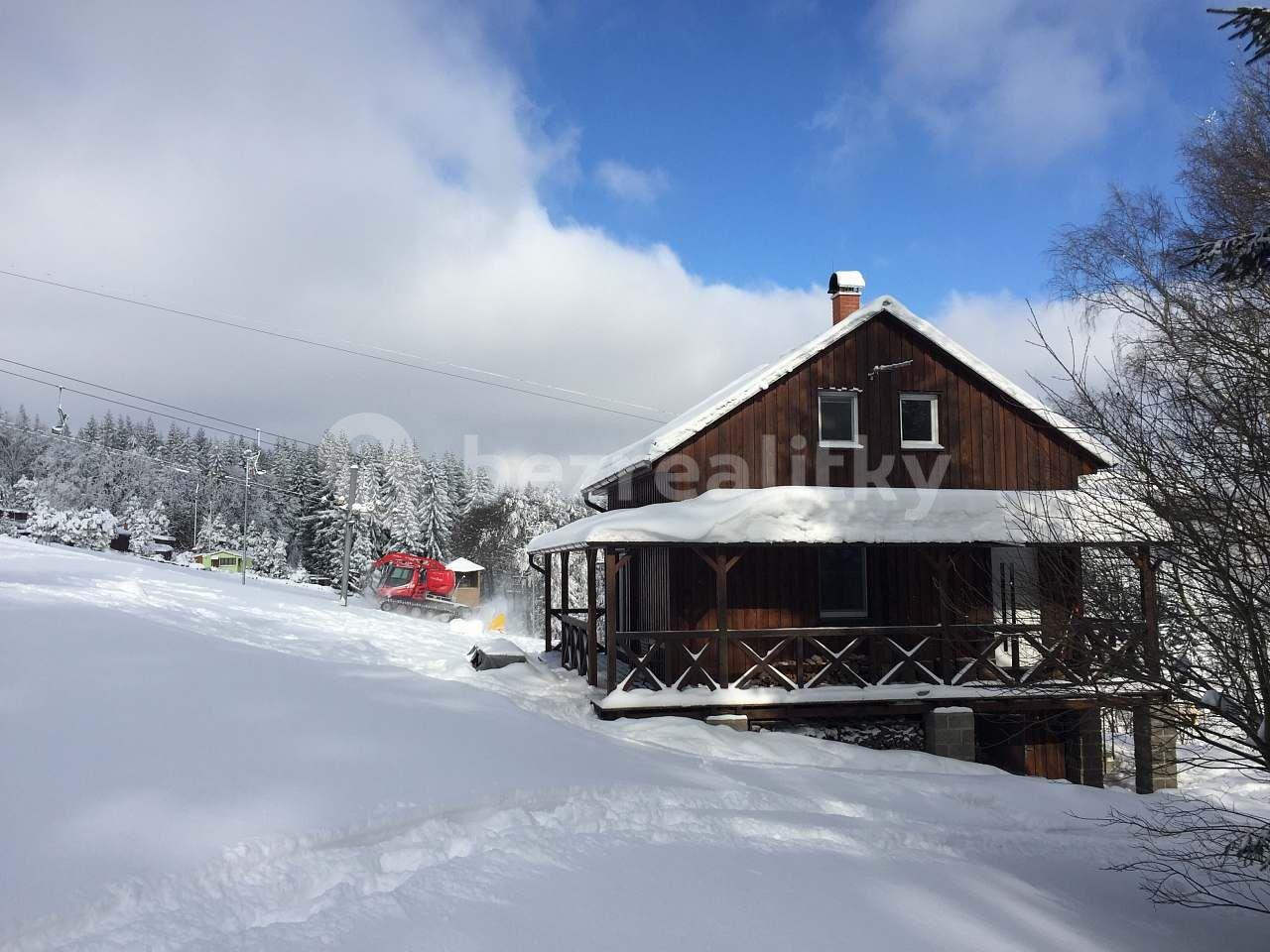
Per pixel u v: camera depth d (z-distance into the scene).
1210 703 6.07
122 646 8.30
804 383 14.02
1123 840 8.12
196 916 4.18
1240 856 6.91
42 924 3.84
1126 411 6.37
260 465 96.56
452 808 6.11
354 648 13.62
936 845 7.18
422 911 4.50
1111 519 7.70
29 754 5.38
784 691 11.90
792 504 12.30
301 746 6.59
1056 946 5.18
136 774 5.45
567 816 6.46
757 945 4.56
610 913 4.74
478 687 11.53
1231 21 5.71
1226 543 5.74
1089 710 12.14
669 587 13.23
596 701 11.52
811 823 7.14
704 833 6.55
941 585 12.28
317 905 4.48
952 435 14.37
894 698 11.92
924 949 4.80
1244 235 5.76
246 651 9.60
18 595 10.26
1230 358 6.18
